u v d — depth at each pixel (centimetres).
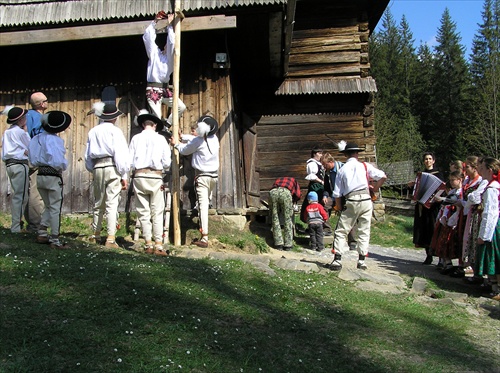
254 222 1048
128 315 435
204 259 677
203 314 468
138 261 596
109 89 948
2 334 376
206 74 941
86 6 883
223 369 378
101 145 692
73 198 912
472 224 732
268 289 585
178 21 805
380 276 737
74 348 370
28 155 659
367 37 1313
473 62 5862
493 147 4075
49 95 955
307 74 1311
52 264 538
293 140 1309
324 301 586
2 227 764
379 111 3938
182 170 895
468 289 732
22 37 880
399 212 1731
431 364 450
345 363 430
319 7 1323
